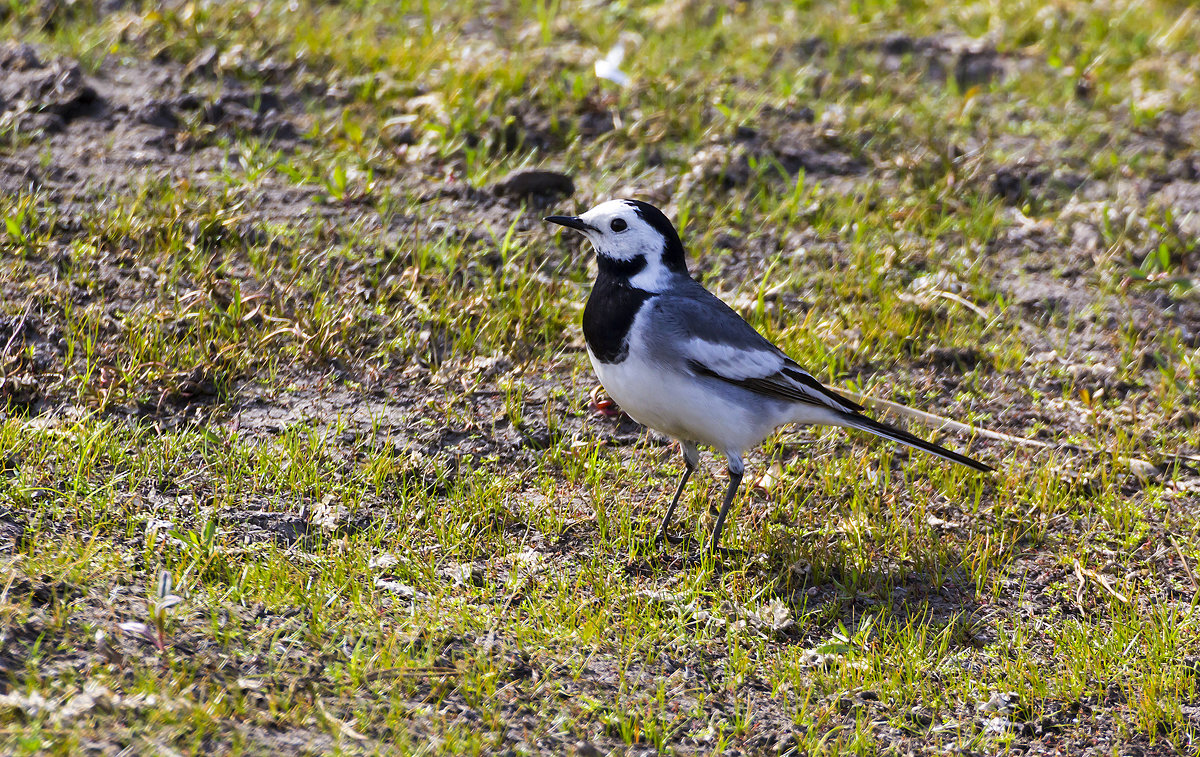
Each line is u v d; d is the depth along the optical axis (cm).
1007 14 2100
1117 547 1028
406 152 1509
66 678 693
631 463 1095
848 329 1316
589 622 860
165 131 1505
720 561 980
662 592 924
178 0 1805
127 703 679
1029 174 1616
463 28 1914
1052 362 1299
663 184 1509
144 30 1700
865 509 1052
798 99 1747
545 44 1867
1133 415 1209
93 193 1363
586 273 1362
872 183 1573
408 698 752
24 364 1097
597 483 1059
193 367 1113
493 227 1409
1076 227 1517
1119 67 1942
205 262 1266
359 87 1645
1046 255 1475
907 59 1920
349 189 1430
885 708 831
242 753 662
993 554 1007
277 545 922
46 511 895
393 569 907
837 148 1661
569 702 780
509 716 753
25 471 941
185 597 805
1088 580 979
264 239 1330
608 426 1152
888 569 984
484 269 1334
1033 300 1392
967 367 1290
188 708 685
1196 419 1211
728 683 835
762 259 1420
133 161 1436
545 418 1145
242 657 757
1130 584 977
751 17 2042
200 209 1334
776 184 1567
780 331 1282
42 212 1311
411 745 704
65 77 1530
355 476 1019
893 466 1137
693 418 960
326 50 1709
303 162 1480
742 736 780
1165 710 834
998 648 902
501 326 1242
